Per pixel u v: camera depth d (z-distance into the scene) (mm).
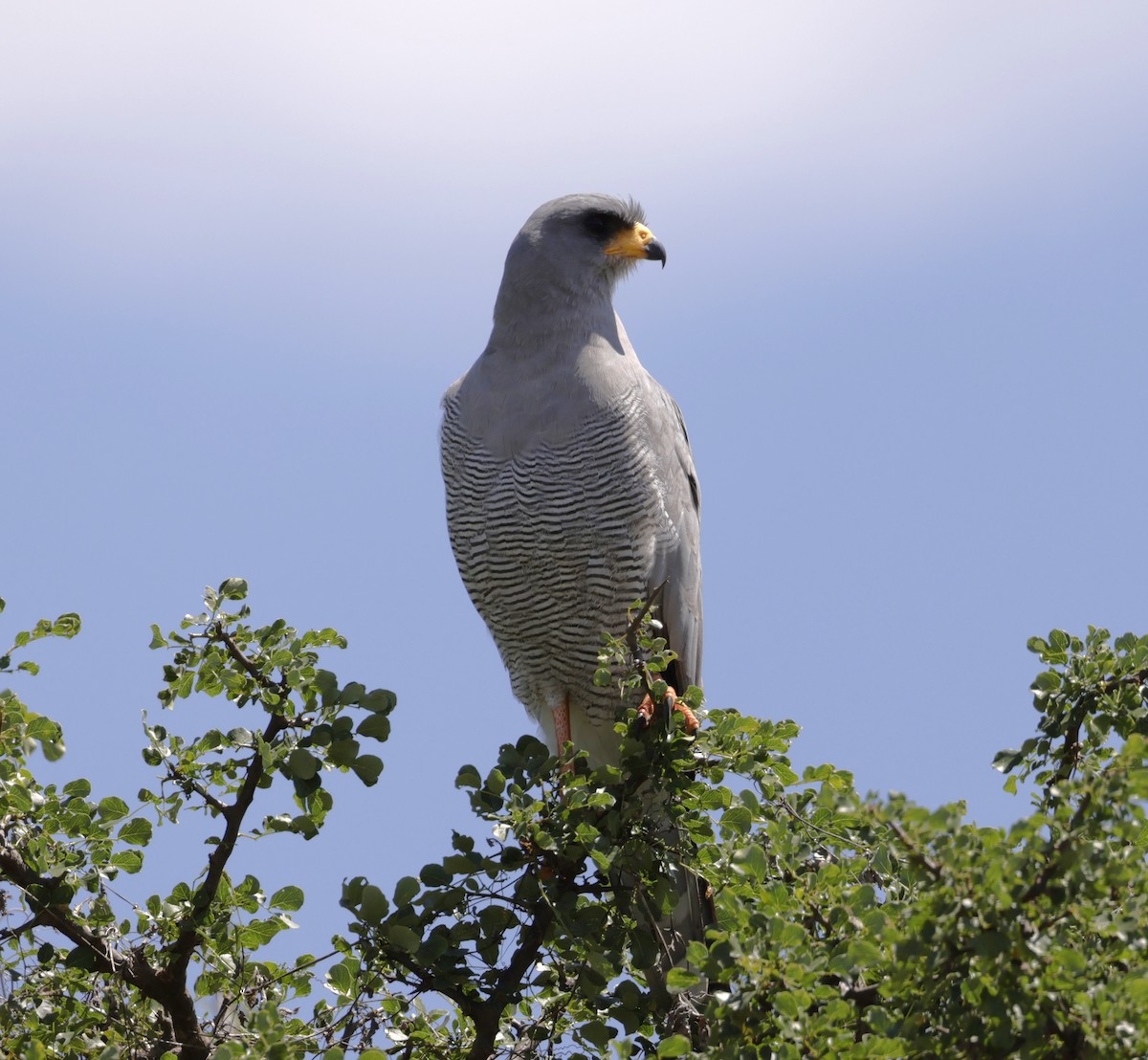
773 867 9297
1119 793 6809
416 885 9969
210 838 9969
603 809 10633
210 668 10188
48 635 9961
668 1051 7738
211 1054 9352
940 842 6758
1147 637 10711
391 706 9969
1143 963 6906
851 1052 6957
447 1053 10734
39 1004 9711
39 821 9703
